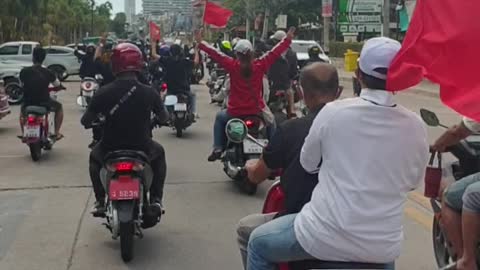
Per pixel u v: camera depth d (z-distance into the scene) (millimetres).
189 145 12578
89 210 7734
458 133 4527
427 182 4930
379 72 3299
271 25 62125
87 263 5957
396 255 3332
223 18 14531
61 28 80000
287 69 14062
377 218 3262
